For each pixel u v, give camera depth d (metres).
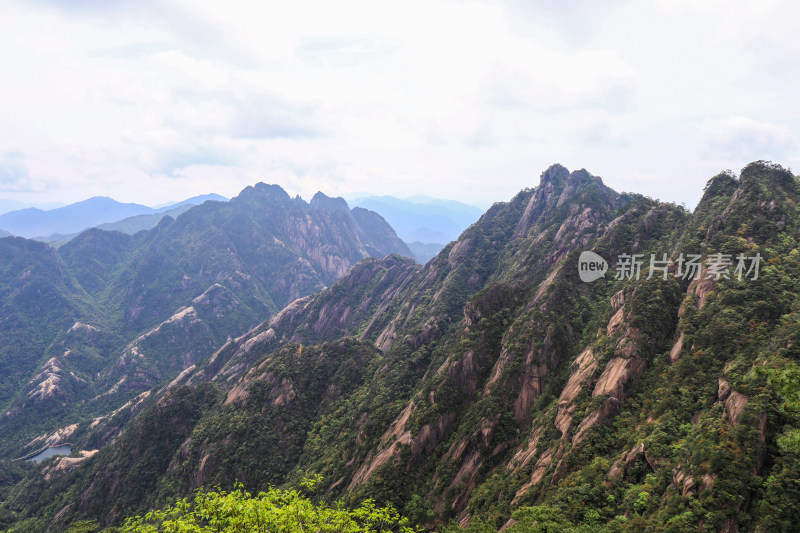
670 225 115.62
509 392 86.31
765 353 52.38
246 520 29.58
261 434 116.75
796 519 35.97
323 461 104.06
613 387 67.50
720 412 49.78
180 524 29.75
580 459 60.12
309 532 33.12
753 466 41.00
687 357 63.34
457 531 50.44
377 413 104.50
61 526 115.25
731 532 38.50
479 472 77.75
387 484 81.50
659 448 51.84
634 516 45.81
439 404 91.44
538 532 42.19
